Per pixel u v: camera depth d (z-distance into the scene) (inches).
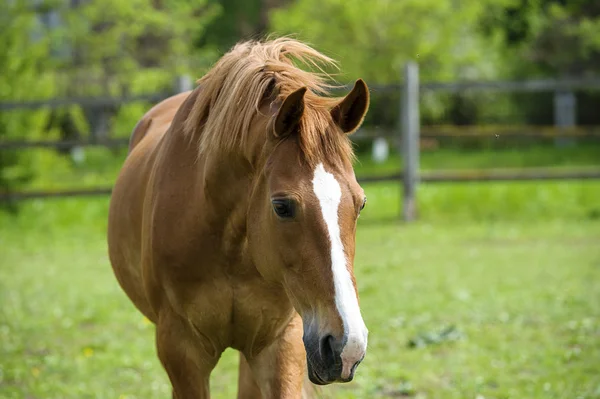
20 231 581.9
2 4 687.7
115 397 254.4
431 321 331.9
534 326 321.1
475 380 257.6
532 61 1232.2
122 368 285.0
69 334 328.5
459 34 1046.4
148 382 269.0
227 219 157.2
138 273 190.1
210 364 171.8
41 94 667.4
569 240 503.5
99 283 421.4
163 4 1040.8
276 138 142.8
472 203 638.5
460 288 384.5
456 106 1120.8
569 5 1209.4
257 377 170.9
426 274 416.2
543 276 406.6
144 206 175.2
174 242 162.1
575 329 312.2
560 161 922.7
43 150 677.9
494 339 304.3
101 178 805.9
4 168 628.7
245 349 168.9
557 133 594.9
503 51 1219.2
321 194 135.8
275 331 164.7
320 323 133.1
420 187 701.3
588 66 1217.4
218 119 155.1
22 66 665.6
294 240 137.4
